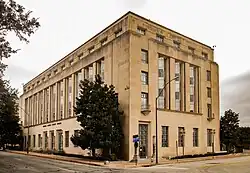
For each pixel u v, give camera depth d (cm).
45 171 2508
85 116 3788
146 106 4091
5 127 7200
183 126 4612
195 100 5028
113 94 3928
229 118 5691
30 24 1402
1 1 1293
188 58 4922
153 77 4253
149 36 4456
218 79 5553
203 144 4956
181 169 2677
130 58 3947
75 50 5744
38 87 7388
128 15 4291
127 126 3812
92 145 3675
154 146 4047
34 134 7350
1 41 1443
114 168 2845
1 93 2352
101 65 4675
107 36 4725
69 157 4322
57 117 6112
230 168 2739
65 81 5866
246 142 6450
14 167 2834
